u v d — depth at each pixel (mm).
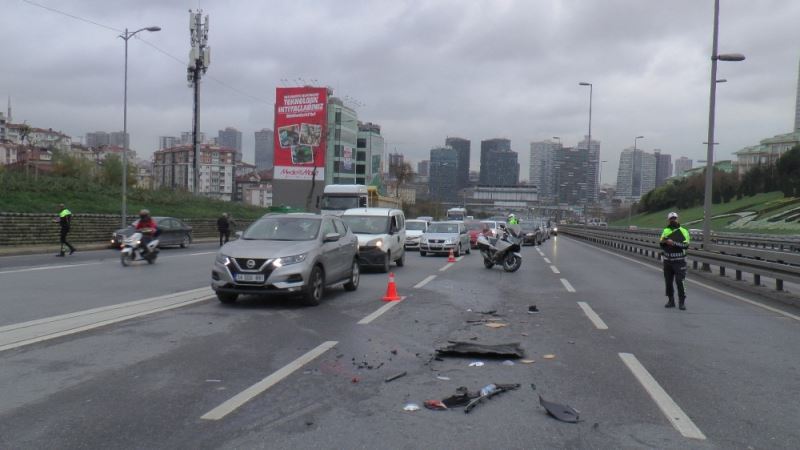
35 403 5281
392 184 129000
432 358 7176
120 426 4750
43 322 8945
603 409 5359
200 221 43219
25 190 33500
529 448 4430
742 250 15758
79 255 23484
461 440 4566
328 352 7391
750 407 5473
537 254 29438
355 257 13727
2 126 109750
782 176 77812
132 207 39594
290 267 10633
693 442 4609
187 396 5539
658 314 10852
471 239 34125
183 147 139250
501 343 8008
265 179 150000
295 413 5117
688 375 6559
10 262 19547
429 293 13359
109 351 7234
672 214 11594
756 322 10117
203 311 10281
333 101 99562
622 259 26312
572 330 9141
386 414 5133
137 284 13922
